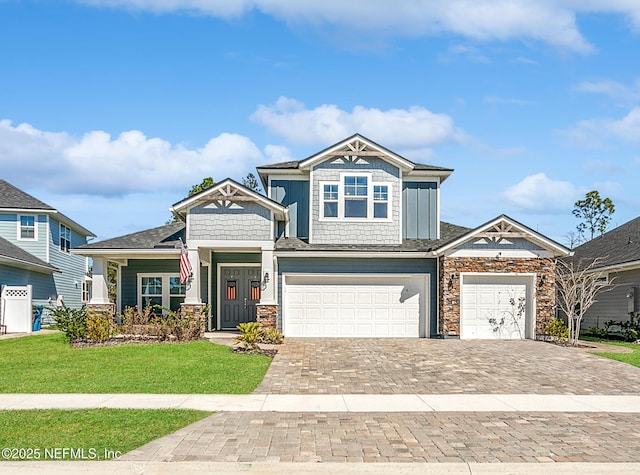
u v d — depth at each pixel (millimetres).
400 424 9242
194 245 21156
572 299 20328
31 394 11398
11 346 18984
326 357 16312
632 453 7777
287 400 10938
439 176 24016
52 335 23609
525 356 16641
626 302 23469
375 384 12617
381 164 22922
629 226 28562
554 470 7176
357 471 7137
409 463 7246
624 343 20875
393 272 21688
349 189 22828
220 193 21203
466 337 21000
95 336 19156
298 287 21750
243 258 24672
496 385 12609
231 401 10797
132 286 25859
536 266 21078
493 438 8469
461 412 10117
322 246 22047
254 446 7969
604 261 24562
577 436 8609
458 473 7141
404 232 23797
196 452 7688
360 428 8969
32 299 28531
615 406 10672
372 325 21688
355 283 21812
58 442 8070
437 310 21547
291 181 23734
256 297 24609
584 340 22375
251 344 17297
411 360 15859
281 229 23672
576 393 11836
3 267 26047
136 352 16625
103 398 11023
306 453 7676
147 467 7156
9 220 30578
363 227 22688
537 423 9383
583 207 53531
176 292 25766
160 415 9594
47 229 31031
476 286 21188
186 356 15984
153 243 22453
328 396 11344
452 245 20656
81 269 38062
